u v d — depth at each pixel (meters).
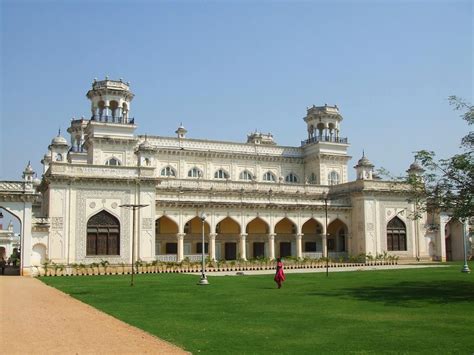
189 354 7.70
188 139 39.56
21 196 27.19
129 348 8.15
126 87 35.78
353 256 37.66
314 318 10.96
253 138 49.03
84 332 9.58
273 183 39.31
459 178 16.39
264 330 9.57
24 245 27.12
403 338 8.74
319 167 42.31
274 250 38.94
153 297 15.31
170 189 34.91
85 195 29.66
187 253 36.25
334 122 43.56
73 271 28.42
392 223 39.34
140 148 31.81
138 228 30.56
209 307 12.90
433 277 22.38
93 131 34.25
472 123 16.25
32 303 14.16
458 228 43.38
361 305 13.07
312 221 41.41
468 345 8.16
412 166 40.19
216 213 34.84
